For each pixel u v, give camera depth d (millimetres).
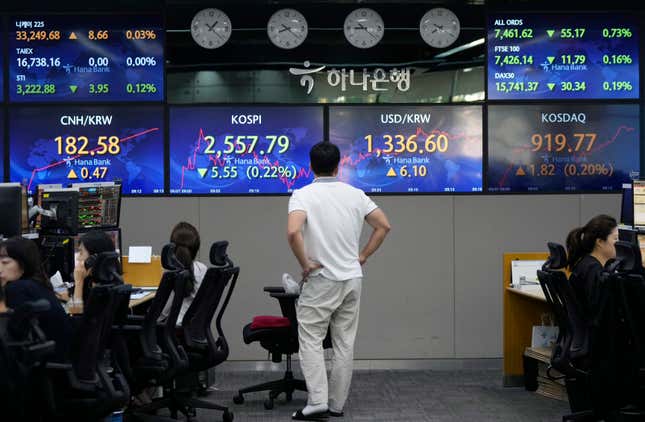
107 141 6734
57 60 6711
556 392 5738
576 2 6848
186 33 6766
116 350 4379
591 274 4594
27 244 3717
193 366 5047
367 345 6883
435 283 6883
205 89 6777
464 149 6859
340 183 5160
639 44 6895
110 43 6734
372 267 6879
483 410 5402
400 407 5500
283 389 5621
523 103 6863
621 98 6902
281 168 6809
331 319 5215
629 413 4480
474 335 6910
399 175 6848
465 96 6859
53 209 5086
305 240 5086
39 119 6711
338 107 6820
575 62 6871
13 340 3137
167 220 6766
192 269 5277
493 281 6898
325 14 6820
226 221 6789
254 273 6816
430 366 6895
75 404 3650
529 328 6137
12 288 3584
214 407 5074
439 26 6844
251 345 6848
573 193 6895
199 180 6781
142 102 6750
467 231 6879
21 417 3283
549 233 6887
